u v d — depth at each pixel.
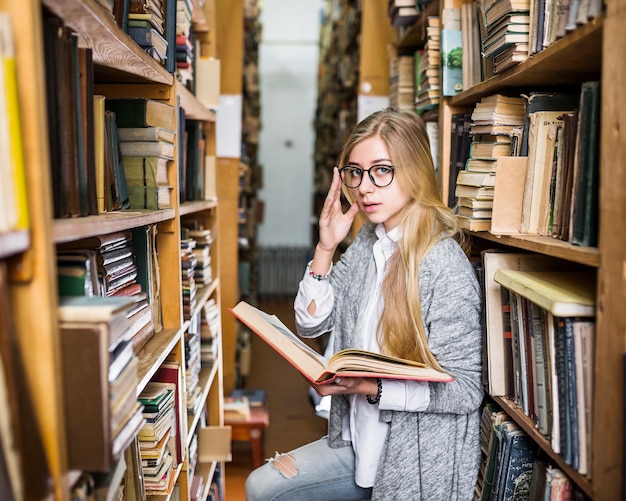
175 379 1.70
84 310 0.87
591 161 1.08
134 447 1.33
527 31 1.38
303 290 1.76
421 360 1.51
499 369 1.49
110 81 1.75
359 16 4.12
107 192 1.38
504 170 1.44
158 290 1.74
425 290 1.53
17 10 0.74
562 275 1.34
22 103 0.75
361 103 3.41
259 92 7.57
